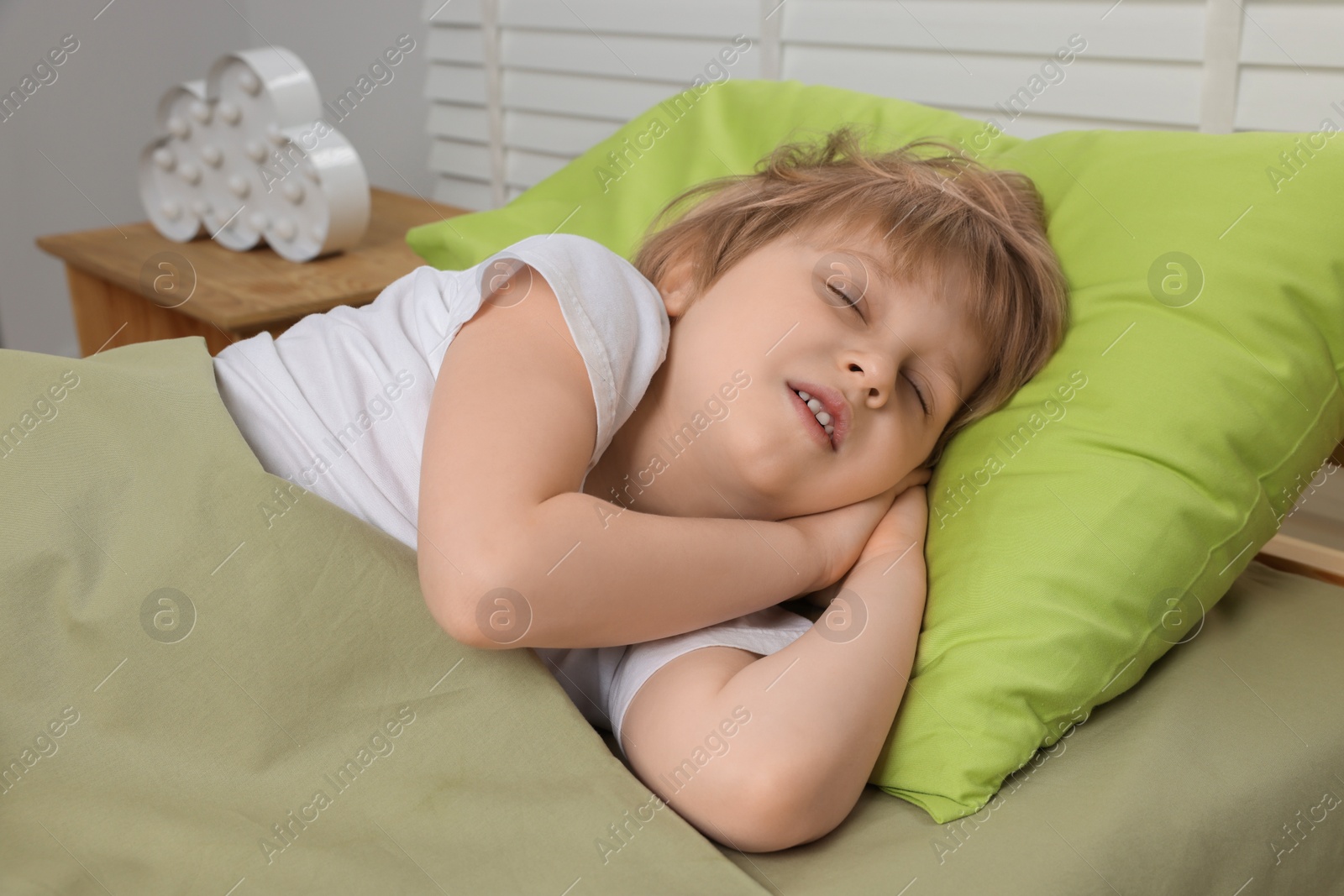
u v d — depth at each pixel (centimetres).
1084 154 99
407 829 64
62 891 58
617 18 179
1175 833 68
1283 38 114
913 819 71
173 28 258
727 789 65
